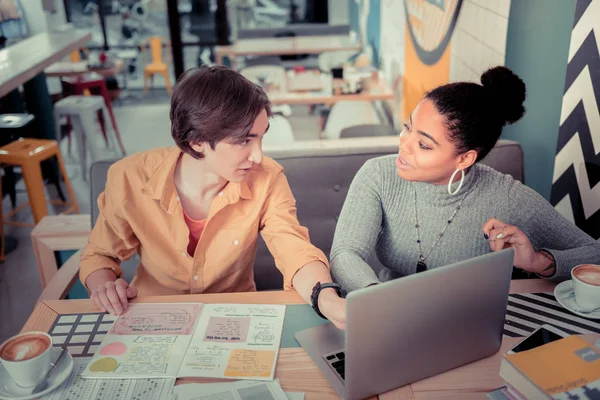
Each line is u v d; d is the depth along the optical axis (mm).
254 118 1156
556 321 1154
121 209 1362
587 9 1609
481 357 1050
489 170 1432
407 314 906
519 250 1283
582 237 1387
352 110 5234
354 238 1364
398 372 960
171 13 6312
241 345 1082
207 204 1379
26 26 6328
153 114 5602
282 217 1399
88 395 958
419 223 1423
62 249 2082
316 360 1041
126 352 1062
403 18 3959
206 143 1186
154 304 1222
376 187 1428
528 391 858
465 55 2607
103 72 4887
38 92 3961
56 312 1200
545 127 1953
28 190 3172
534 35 1956
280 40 5828
